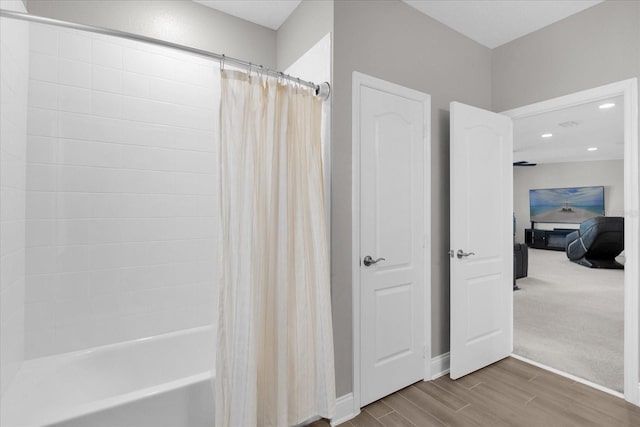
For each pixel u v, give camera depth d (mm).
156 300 2131
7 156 1510
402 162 2234
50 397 1696
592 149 7051
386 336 2141
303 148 1736
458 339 2342
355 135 1968
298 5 2258
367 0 2051
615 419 1889
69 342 1872
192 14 2252
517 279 5469
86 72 1917
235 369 1465
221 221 1455
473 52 2721
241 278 1484
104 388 1887
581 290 4750
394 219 2186
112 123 1990
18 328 1679
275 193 1631
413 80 2287
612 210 8188
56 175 1838
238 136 1501
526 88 2641
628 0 2105
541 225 9398
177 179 2201
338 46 1909
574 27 2367
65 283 1862
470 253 2322
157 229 2135
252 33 2486
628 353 2076
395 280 2189
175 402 1519
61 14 1855
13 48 1549
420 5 2277
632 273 2074
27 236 1759
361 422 1886
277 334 1590
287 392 1646
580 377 2348
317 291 1707
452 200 2328
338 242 1903
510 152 2750
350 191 1954
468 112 2420
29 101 1760
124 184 2029
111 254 1992
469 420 1889
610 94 2191
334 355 1876
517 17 2412
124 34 1222
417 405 2043
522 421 1875
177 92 2197
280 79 1677
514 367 2531
